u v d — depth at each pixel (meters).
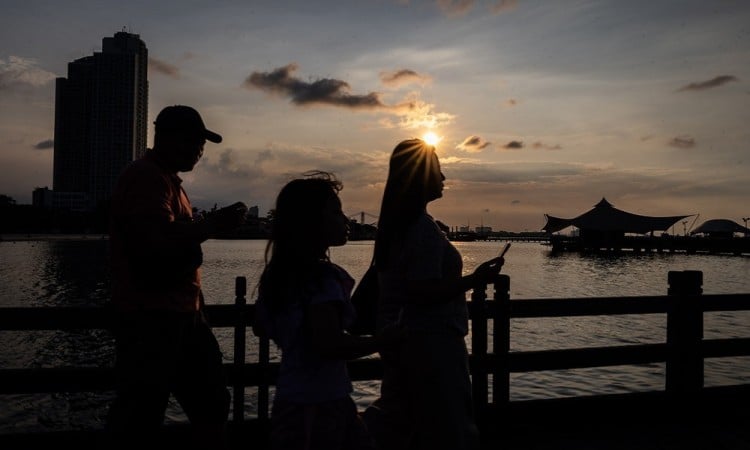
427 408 3.33
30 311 4.42
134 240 3.30
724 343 6.07
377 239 3.48
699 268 75.56
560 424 5.55
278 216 2.72
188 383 3.70
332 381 2.73
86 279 51.44
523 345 19.48
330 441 2.70
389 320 3.43
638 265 82.88
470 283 3.25
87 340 21.16
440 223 3.73
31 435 4.46
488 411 5.32
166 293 3.44
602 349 5.68
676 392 5.90
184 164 3.63
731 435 5.34
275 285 2.69
